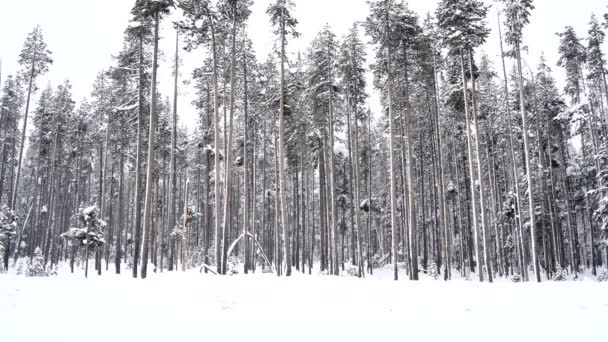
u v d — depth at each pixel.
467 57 25.78
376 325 9.10
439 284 15.01
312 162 41.69
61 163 46.69
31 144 49.47
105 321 8.87
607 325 9.04
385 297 11.93
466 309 10.68
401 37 26.25
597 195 34.22
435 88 30.33
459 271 38.81
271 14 25.16
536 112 31.97
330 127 29.83
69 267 40.47
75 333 8.03
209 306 10.33
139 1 22.02
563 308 10.76
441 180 30.36
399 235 50.38
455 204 44.78
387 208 49.03
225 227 21.72
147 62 26.70
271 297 11.41
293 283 13.39
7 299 10.46
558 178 40.00
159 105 31.02
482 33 24.47
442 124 35.72
